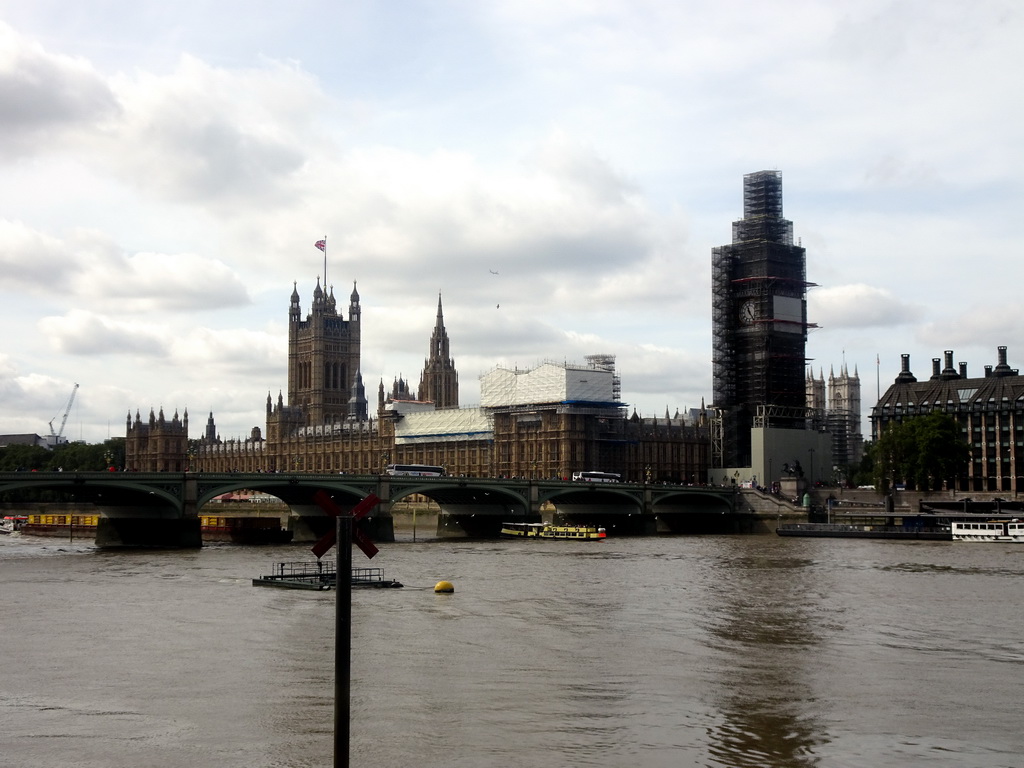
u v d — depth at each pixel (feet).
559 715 221.87
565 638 304.50
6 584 428.15
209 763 191.83
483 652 283.59
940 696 239.30
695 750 199.82
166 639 300.40
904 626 328.49
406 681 249.75
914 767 191.42
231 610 352.28
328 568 490.49
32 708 226.58
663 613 352.49
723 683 250.57
